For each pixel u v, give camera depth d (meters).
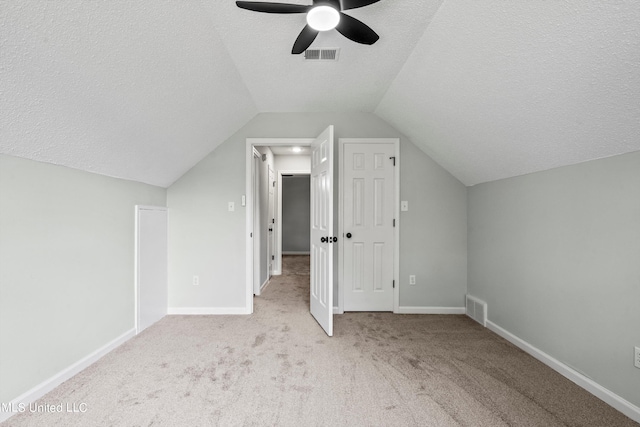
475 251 2.96
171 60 1.72
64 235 1.81
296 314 3.06
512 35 1.42
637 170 1.48
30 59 1.19
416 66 2.10
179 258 3.06
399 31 1.79
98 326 2.09
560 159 1.89
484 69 1.70
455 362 2.05
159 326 2.71
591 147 1.64
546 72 1.45
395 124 3.06
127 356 2.12
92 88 1.50
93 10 1.20
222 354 2.16
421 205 3.15
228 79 2.27
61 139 1.63
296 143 3.12
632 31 1.09
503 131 2.03
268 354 2.16
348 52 2.03
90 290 2.02
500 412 1.53
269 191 4.77
